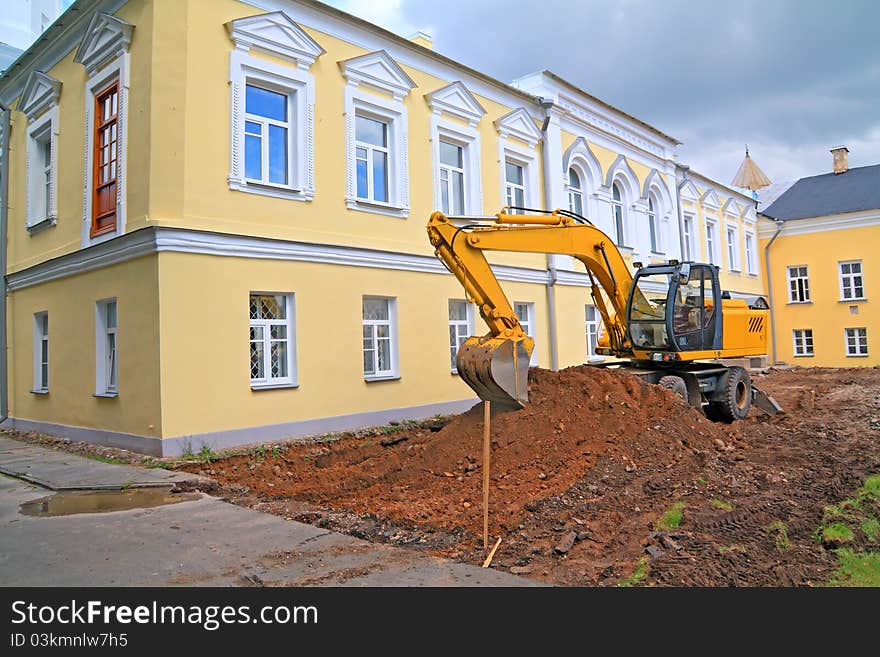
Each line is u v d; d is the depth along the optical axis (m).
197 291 10.13
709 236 27.86
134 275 10.36
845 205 29.42
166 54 10.26
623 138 21.16
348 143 12.59
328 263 12.00
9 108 15.00
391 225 13.39
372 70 13.12
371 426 12.41
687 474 7.41
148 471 8.73
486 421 6.60
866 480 6.96
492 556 5.11
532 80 18.16
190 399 9.95
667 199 23.72
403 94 13.84
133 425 10.25
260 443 10.64
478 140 15.80
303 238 11.60
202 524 6.15
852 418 11.70
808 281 30.28
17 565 5.04
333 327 11.99
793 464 7.98
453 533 5.80
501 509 6.35
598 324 19.58
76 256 11.85
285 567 4.89
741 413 12.30
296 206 11.63
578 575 4.70
